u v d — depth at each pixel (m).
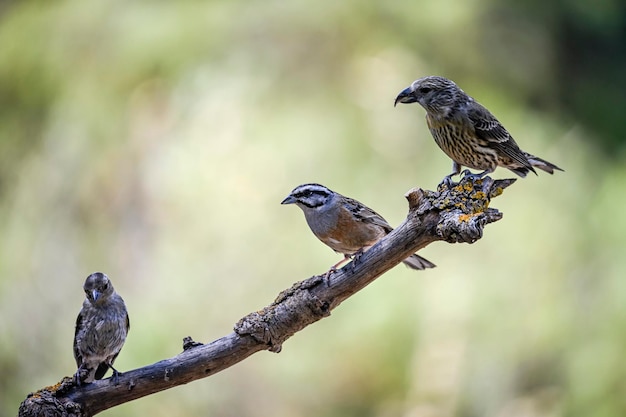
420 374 13.39
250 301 13.45
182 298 13.65
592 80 16.92
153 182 14.62
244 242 13.75
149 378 7.36
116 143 15.27
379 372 13.40
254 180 14.10
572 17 17.11
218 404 13.59
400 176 14.05
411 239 7.38
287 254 13.55
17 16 17.70
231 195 14.07
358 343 13.43
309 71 15.06
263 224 13.78
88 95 15.88
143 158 14.90
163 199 14.42
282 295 7.56
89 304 8.80
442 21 15.84
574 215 14.23
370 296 13.50
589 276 13.73
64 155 15.64
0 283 15.08
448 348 13.38
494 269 13.62
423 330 13.45
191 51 15.60
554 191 14.31
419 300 13.50
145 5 16.64
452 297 13.45
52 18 17.23
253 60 15.27
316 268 13.40
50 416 7.11
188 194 14.25
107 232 14.72
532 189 14.21
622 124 16.66
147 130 15.12
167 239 14.12
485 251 13.71
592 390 13.19
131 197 14.72
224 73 15.22
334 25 15.52
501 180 7.48
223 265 13.69
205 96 15.05
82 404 7.26
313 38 15.40
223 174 14.23
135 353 13.34
